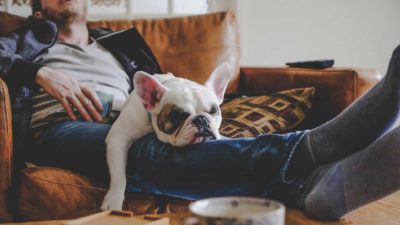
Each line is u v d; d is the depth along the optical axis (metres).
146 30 2.41
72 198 1.49
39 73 1.72
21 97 1.79
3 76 1.72
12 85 1.73
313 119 2.08
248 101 2.05
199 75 2.36
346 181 1.16
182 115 1.48
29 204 1.48
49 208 1.48
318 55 3.12
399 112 1.24
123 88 2.01
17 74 1.72
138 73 1.53
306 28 3.09
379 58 3.20
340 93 2.00
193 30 2.42
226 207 0.73
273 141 1.28
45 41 1.98
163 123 1.49
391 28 3.20
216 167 1.32
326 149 1.25
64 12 2.08
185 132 1.42
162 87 1.55
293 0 3.06
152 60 2.15
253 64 3.03
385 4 3.18
